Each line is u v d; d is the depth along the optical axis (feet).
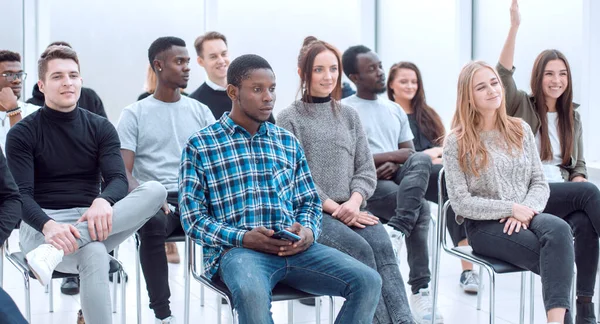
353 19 19.49
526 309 11.40
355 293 7.52
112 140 9.34
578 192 9.82
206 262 7.99
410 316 8.77
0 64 11.27
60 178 9.07
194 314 11.21
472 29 16.89
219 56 13.32
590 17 13.55
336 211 9.27
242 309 7.11
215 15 17.44
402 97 13.58
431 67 17.99
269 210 7.97
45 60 8.97
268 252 7.64
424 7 18.10
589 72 13.71
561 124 11.41
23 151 8.82
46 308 11.37
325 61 9.87
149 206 8.78
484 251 9.32
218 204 7.86
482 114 9.81
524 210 9.06
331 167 9.72
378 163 11.39
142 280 13.08
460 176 9.58
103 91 17.07
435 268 10.03
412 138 12.52
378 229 9.20
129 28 17.16
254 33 18.38
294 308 11.53
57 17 16.52
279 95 18.78
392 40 19.34
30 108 11.75
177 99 11.21
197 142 7.92
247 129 8.09
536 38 15.17
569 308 8.52
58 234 8.09
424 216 10.87
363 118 12.02
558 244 8.61
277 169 8.14
